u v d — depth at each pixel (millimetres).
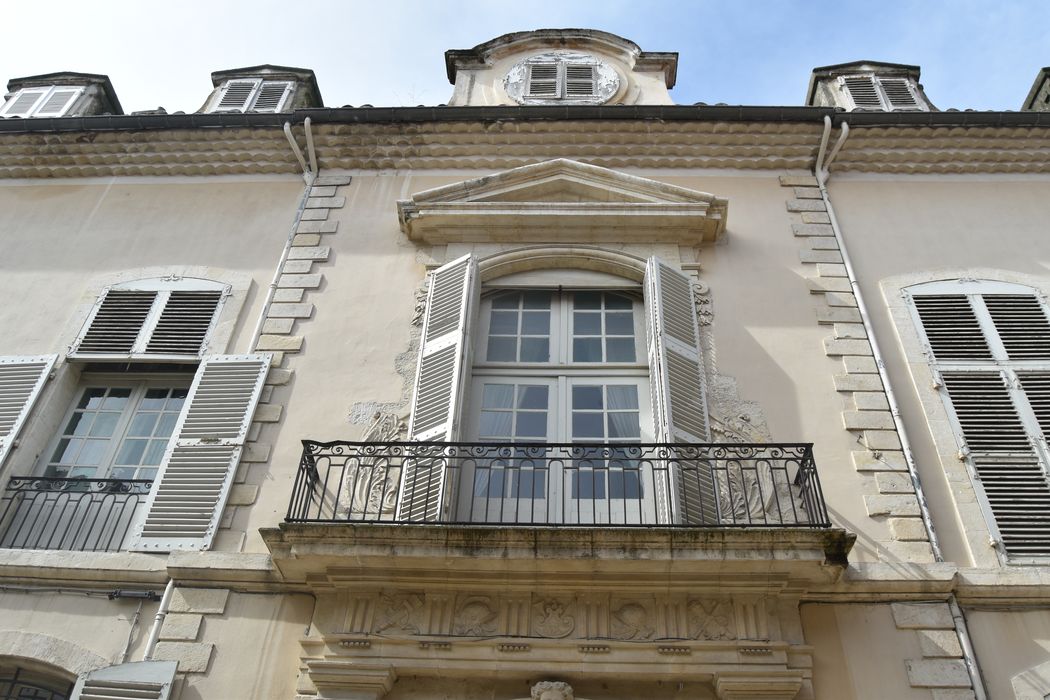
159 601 6734
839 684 6152
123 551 7137
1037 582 6613
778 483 7207
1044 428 7801
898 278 9094
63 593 6805
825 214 9742
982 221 9695
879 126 10211
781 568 6258
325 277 9211
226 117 10477
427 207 9375
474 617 6406
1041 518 7195
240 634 6512
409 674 6238
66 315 9031
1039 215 9758
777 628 6305
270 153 10586
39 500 7695
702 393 7914
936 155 10297
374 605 6500
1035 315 8719
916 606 6520
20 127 10609
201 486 7418
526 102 11508
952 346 8469
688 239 9328
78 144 10602
